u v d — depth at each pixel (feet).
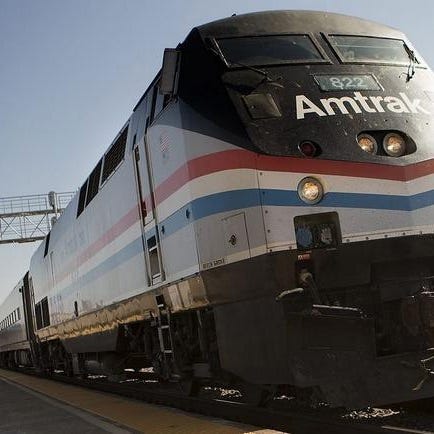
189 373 33.78
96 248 49.57
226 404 31.35
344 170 24.71
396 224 24.84
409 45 31.24
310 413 27.84
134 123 37.88
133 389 47.16
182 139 28.78
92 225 50.75
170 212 31.24
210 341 30.27
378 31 31.22
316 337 23.52
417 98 27.96
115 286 43.96
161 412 34.45
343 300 25.09
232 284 26.08
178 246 30.58
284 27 29.50
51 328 78.02
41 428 33.30
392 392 23.30
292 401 31.17
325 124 25.50
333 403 23.22
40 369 93.56
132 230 38.60
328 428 24.77
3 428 34.91
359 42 30.01
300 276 24.14
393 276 25.38
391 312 25.21
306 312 23.53
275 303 24.08
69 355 72.33
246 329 25.82
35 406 45.24
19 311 116.16
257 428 26.84
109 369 51.49
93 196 50.06
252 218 24.68
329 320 23.56
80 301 57.57
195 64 28.96
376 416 26.78
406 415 26.53
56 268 72.28
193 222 28.19
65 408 41.55
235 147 25.55
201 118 27.45
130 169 38.29
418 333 23.72
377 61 29.07
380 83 27.84
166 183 31.48
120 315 43.52
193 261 28.73
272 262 24.03
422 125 26.71
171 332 33.32
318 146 24.98
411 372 23.47
